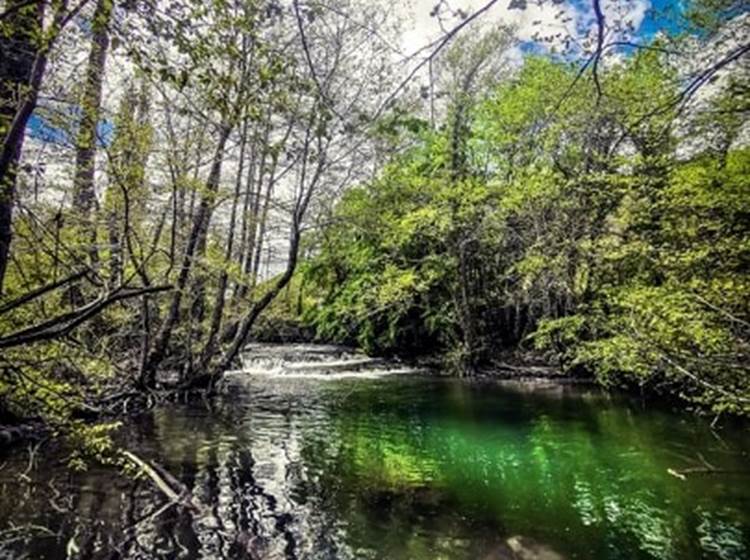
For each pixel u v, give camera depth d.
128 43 4.03
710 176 15.45
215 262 16.78
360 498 9.34
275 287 20.02
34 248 6.03
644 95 14.73
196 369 19.08
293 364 29.53
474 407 18.31
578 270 21.95
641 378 15.71
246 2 4.18
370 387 22.81
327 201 23.44
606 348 14.98
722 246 13.69
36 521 7.63
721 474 10.30
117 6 3.93
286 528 7.99
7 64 4.13
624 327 13.93
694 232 15.26
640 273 18.52
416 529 8.05
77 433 8.69
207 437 13.37
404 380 25.12
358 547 7.41
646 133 14.69
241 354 29.17
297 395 20.47
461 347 28.47
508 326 31.98
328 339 40.22
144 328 15.27
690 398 13.48
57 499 8.42
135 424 14.45
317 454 12.20
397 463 11.58
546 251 21.70
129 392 14.94
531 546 7.42
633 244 16.80
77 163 8.33
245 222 20.05
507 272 26.58
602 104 15.88
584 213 20.81
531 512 8.73
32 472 9.45
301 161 18.25
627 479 10.27
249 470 10.77
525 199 23.00
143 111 11.18
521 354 29.55
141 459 11.01
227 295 21.86
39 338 3.91
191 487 9.56
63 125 7.02
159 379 19.50
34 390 7.38
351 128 5.46
